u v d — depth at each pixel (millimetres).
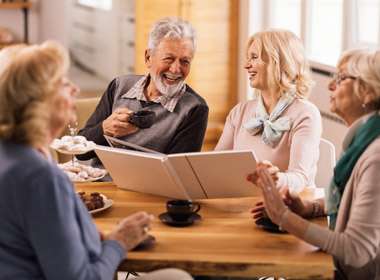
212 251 2299
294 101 3174
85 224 2123
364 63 2412
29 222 1977
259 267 2211
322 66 5195
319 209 2658
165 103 3383
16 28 7621
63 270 1984
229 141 3387
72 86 2137
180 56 3277
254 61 3186
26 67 2014
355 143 2445
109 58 6773
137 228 2262
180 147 3344
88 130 3430
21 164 1996
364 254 2295
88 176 3117
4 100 2016
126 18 6527
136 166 2781
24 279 2021
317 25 5570
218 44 6426
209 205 2768
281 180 2883
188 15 6293
